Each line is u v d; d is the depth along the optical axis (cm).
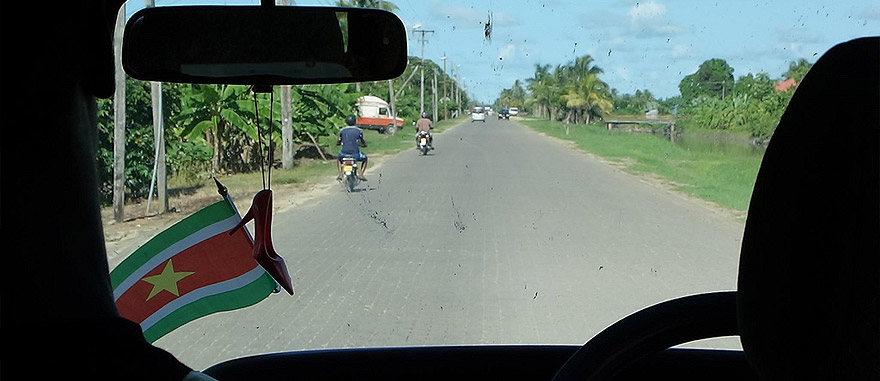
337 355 247
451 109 4372
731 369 234
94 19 111
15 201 98
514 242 813
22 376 94
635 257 704
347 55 175
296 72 173
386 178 1606
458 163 1973
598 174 1600
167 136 1346
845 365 113
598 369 172
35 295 99
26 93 99
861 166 110
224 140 1521
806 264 116
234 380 240
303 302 520
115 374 97
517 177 1595
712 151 836
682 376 233
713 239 748
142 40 163
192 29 166
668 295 552
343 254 741
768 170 124
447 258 721
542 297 549
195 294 233
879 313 110
